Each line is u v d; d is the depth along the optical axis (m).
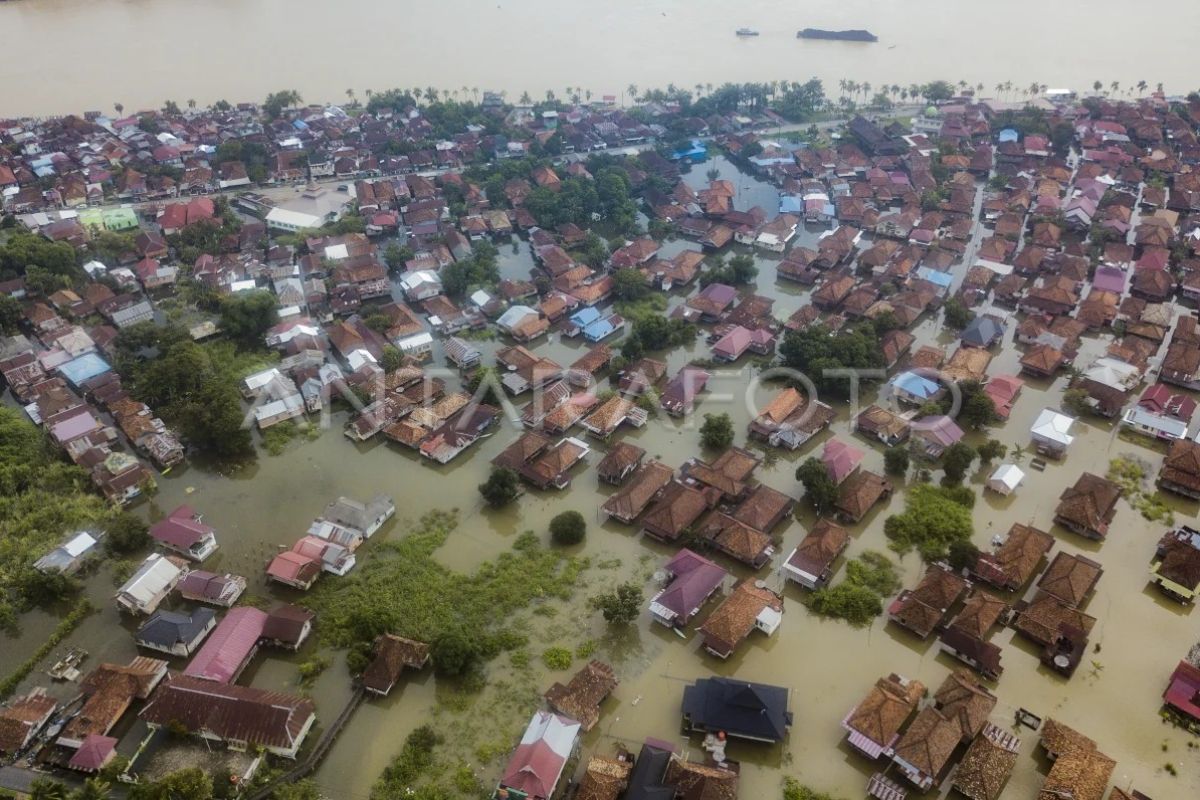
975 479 81.62
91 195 145.25
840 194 146.88
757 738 55.25
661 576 69.25
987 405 85.56
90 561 71.62
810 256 121.25
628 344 99.00
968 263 123.94
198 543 71.94
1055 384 95.75
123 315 107.81
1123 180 144.00
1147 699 59.19
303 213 138.38
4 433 83.38
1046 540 69.88
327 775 54.47
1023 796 52.88
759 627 64.44
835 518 76.12
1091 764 51.88
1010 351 102.50
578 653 63.19
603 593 68.38
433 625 65.12
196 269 119.38
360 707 59.16
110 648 64.44
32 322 106.06
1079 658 60.88
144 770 53.88
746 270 118.06
